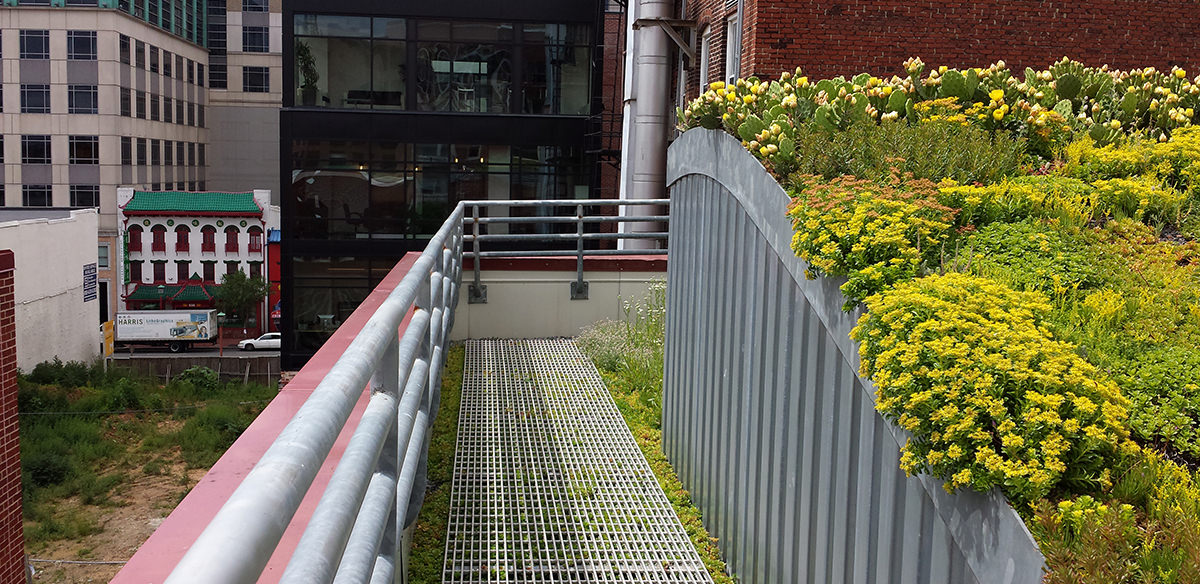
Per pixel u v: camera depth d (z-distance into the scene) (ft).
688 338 21.97
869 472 12.17
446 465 22.03
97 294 126.41
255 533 3.16
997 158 17.58
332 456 7.88
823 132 18.51
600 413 26.53
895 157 16.80
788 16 36.68
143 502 66.49
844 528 12.96
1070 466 9.32
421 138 87.76
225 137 247.70
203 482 5.30
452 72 87.66
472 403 27.32
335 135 87.10
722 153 19.58
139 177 207.41
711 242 20.36
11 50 191.83
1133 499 9.27
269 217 192.95
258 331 192.03
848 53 36.91
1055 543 8.17
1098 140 20.77
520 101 88.38
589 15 87.71
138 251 187.73
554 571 16.83
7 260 41.50
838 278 13.20
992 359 9.76
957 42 37.19
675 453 22.61
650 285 35.91
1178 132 20.58
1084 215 15.71
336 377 5.41
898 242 12.80
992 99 20.90
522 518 19.03
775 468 15.67
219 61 244.63
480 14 87.15
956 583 10.10
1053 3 37.24
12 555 42.91
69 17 191.72
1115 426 9.21
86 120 194.08
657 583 16.72
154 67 213.25
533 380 29.91
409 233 88.63
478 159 88.58
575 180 89.56
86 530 59.67
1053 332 11.50
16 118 193.67
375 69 86.94
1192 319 12.74
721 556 18.44
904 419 10.24
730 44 43.91
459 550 17.47
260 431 6.59
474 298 36.42
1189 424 10.52
